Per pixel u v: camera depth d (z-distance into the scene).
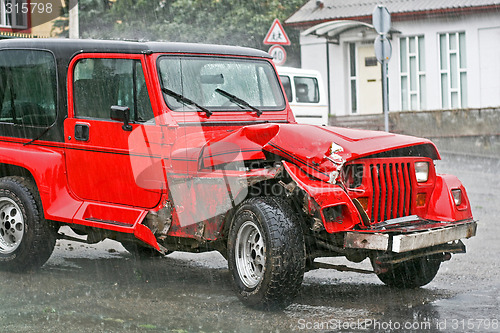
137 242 6.62
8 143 7.29
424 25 23.78
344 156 5.57
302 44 25.92
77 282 6.66
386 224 5.71
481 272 6.97
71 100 6.86
